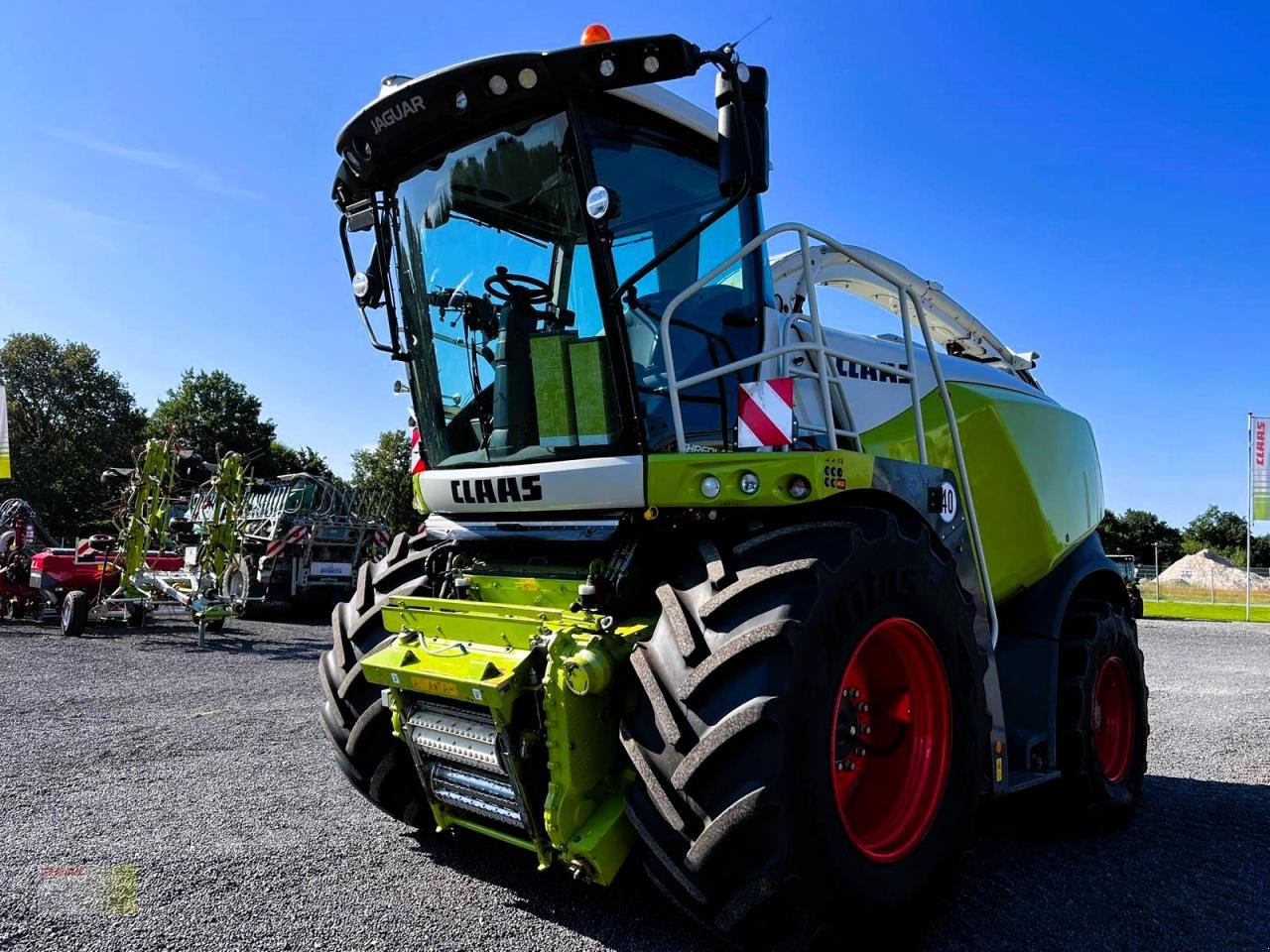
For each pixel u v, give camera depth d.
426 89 3.10
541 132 3.08
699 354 3.18
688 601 2.67
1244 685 9.04
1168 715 7.31
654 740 2.51
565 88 2.93
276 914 2.92
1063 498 4.70
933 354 3.95
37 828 3.82
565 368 3.09
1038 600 4.45
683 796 2.40
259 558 14.61
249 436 51.66
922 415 4.05
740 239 3.35
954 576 3.17
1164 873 3.60
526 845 2.88
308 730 6.00
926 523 3.29
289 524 14.80
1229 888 3.43
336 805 4.20
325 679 3.63
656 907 3.00
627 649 2.70
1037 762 3.97
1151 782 5.22
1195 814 4.55
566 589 3.07
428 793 3.16
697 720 2.42
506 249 3.28
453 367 3.58
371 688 3.45
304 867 3.36
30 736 5.71
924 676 3.00
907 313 3.75
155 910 2.94
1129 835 4.17
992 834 4.18
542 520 3.20
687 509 2.94
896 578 2.82
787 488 2.69
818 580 2.54
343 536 15.31
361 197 3.66
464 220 3.39
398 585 3.69
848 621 2.61
